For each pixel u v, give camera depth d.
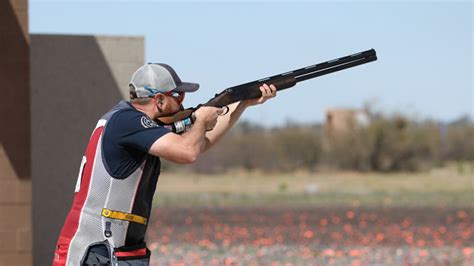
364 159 67.44
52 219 14.25
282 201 42.44
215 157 69.12
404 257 21.78
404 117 67.75
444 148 68.75
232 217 33.78
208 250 23.27
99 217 7.16
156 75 7.27
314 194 47.47
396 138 66.56
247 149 69.31
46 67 14.25
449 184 54.81
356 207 38.56
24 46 13.18
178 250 23.19
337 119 69.25
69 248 7.21
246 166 69.06
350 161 67.88
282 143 69.06
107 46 14.38
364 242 25.20
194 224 30.88
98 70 14.35
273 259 21.39
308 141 68.81
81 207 7.22
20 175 13.23
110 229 7.16
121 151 7.11
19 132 13.20
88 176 7.19
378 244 24.80
